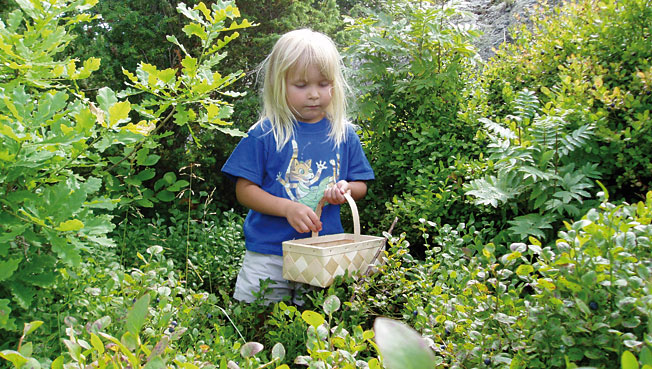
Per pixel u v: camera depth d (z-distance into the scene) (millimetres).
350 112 3465
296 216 2371
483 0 5965
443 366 1482
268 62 2656
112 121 1550
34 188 1563
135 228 3654
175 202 4191
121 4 4715
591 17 3242
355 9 7484
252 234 2605
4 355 876
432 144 3168
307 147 2594
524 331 1373
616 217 1366
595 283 1225
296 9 5258
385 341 375
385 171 3477
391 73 3541
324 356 1191
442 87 3484
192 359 1386
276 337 2051
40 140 1441
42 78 1670
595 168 2422
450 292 1866
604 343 1183
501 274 1441
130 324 750
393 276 2049
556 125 2365
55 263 1514
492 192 2377
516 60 3738
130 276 1809
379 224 3293
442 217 2898
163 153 4617
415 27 3463
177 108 1879
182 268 3113
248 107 4805
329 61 2518
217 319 2096
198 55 4887
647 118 2352
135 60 4715
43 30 1642
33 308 1566
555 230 2357
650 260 1265
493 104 3527
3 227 1396
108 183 1807
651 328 878
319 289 2424
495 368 1375
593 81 2826
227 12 1943
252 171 2521
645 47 2830
